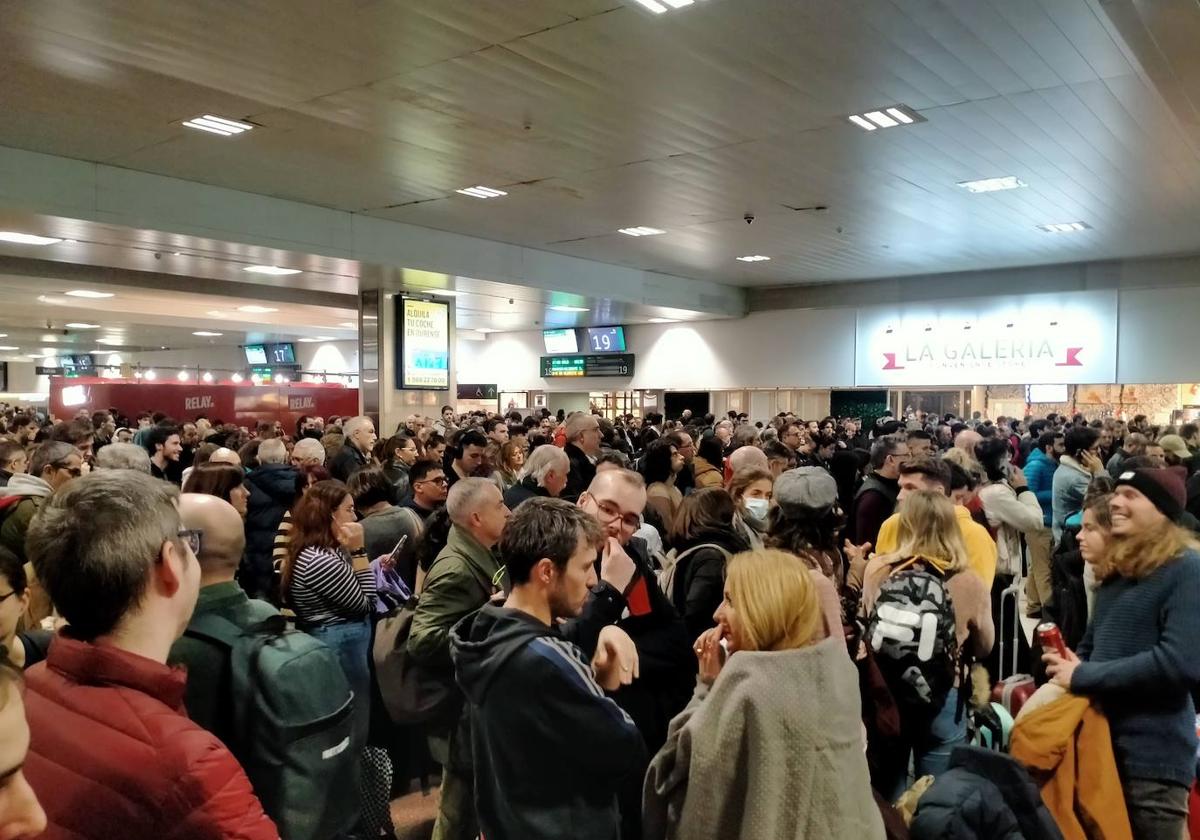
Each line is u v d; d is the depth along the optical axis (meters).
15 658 1.69
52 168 7.65
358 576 3.23
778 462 6.20
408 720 2.89
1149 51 4.93
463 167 8.17
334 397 16.53
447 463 6.83
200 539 1.79
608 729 1.85
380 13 4.82
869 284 16.67
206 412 15.56
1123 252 13.22
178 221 8.57
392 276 11.74
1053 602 3.84
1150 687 2.29
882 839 1.66
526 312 17.14
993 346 15.45
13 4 4.67
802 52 5.39
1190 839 2.40
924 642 2.56
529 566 2.02
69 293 14.33
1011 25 4.98
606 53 5.39
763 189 9.08
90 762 1.12
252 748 1.71
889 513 4.81
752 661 1.62
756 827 1.52
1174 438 7.21
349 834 1.98
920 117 6.64
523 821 1.86
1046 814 1.99
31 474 4.57
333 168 8.20
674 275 15.97
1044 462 7.26
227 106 6.38
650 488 5.09
